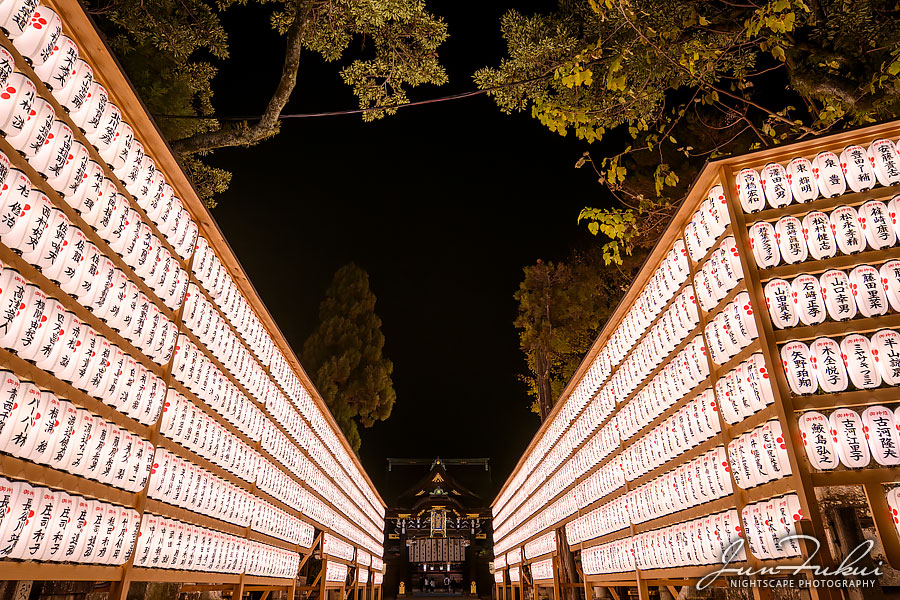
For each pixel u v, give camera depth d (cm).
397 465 5631
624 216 807
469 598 3997
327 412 1403
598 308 1891
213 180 1158
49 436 395
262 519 935
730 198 526
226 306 771
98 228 456
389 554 4453
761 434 477
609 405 942
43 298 383
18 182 353
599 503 1068
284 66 866
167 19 907
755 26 650
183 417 631
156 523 575
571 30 892
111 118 449
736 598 645
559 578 1531
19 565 384
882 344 440
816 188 500
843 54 719
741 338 510
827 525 443
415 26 910
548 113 824
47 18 372
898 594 407
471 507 4806
